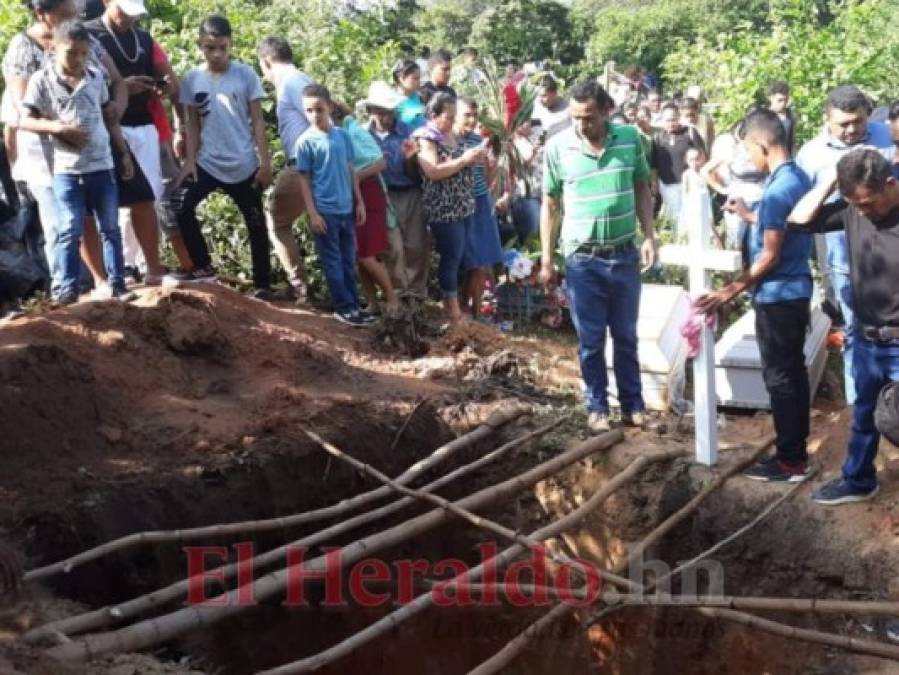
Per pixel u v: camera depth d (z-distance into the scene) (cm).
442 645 773
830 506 634
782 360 648
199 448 668
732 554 658
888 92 1404
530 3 2462
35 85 707
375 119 882
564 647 746
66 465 635
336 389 762
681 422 755
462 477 744
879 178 554
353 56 1158
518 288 978
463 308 938
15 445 627
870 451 617
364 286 904
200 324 753
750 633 656
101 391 685
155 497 634
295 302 890
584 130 684
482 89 1066
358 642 541
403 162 880
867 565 596
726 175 856
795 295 638
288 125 848
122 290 769
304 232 947
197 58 995
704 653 688
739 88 1355
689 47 2081
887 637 568
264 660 688
